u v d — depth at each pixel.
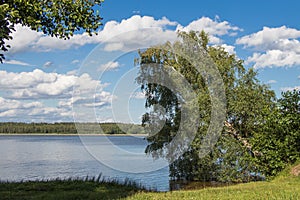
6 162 35.47
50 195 13.70
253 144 20.30
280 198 11.74
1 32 9.55
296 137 18.67
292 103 19.20
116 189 15.95
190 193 14.02
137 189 16.41
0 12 9.35
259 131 20.88
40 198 12.93
